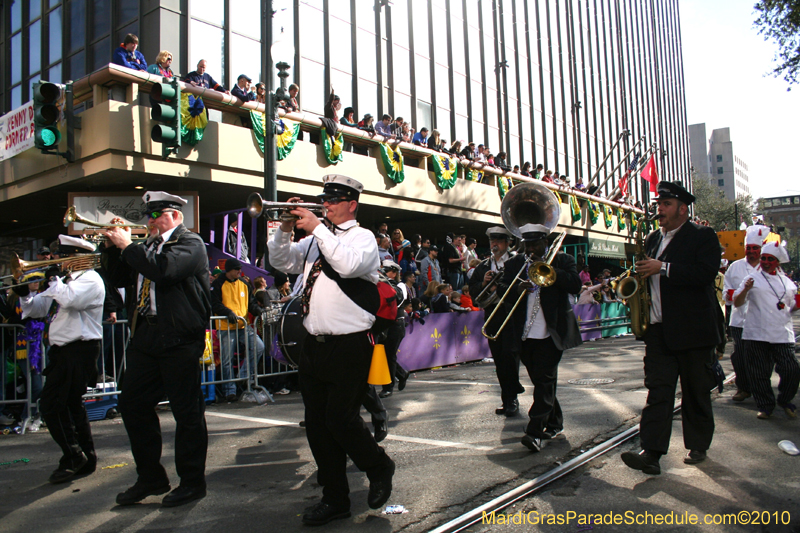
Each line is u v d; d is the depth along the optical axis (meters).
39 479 4.37
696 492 3.71
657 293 4.25
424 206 15.45
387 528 3.27
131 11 12.53
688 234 4.24
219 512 3.58
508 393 5.98
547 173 20.88
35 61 15.23
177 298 3.71
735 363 6.47
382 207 14.44
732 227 54.91
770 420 5.63
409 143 14.75
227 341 7.55
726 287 6.46
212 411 6.87
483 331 5.84
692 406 4.27
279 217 3.57
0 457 5.05
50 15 14.82
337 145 12.61
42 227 15.68
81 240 4.59
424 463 4.42
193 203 10.55
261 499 3.79
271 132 8.52
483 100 22.41
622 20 37.59
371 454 3.38
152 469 3.80
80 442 4.44
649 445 3.98
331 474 3.41
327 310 3.33
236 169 10.98
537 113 26.09
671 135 47.59
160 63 10.19
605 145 33.19
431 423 5.79
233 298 7.92
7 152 10.91
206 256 3.89
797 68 16.73
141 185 10.78
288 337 5.22
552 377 4.84
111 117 9.36
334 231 3.57
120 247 3.68
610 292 16.44
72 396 4.38
